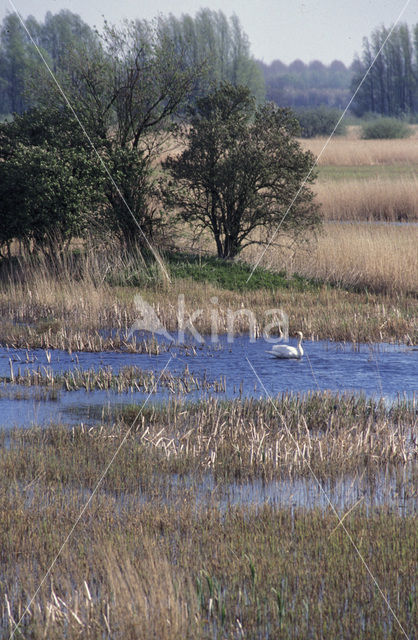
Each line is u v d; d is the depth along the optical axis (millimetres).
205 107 95875
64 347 67375
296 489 36156
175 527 31094
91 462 38406
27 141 92812
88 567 27219
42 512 32219
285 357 63438
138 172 92125
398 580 26453
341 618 24312
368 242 98250
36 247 90125
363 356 64375
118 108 96000
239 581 26547
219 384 55031
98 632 23406
